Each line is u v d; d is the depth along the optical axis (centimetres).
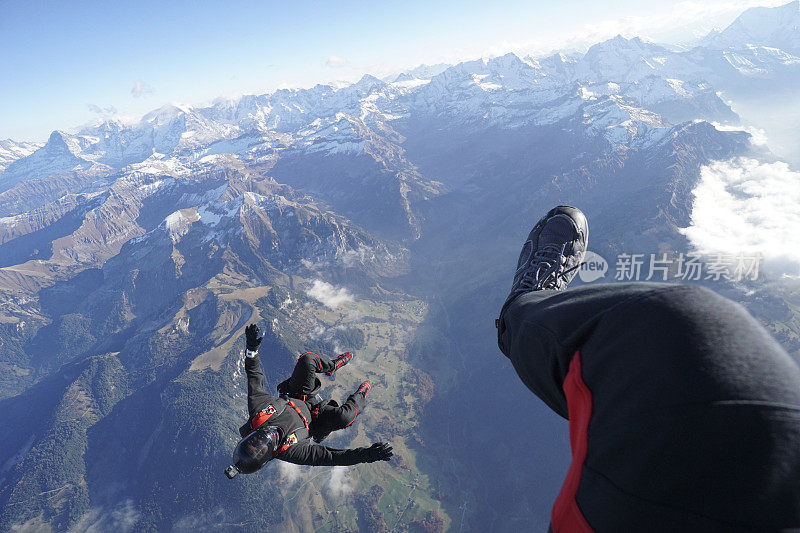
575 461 156
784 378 115
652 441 120
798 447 101
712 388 116
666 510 106
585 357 176
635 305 170
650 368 137
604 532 119
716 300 154
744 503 98
